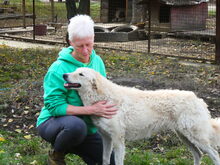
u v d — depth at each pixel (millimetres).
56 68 3947
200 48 14227
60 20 21500
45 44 15164
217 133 4551
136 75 9820
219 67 10898
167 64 11250
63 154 4082
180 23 16359
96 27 17156
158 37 16797
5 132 6172
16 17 21094
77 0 25656
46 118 4027
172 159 5211
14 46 14484
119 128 4137
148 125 4332
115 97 4141
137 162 4938
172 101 4383
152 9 16625
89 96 4031
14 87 8469
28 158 4969
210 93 8258
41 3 25609
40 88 8453
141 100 4305
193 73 10117
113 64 11141
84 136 3877
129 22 19281
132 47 14391
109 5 19703
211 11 21922
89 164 4387
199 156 4672
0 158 4840
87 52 3979
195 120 4375
